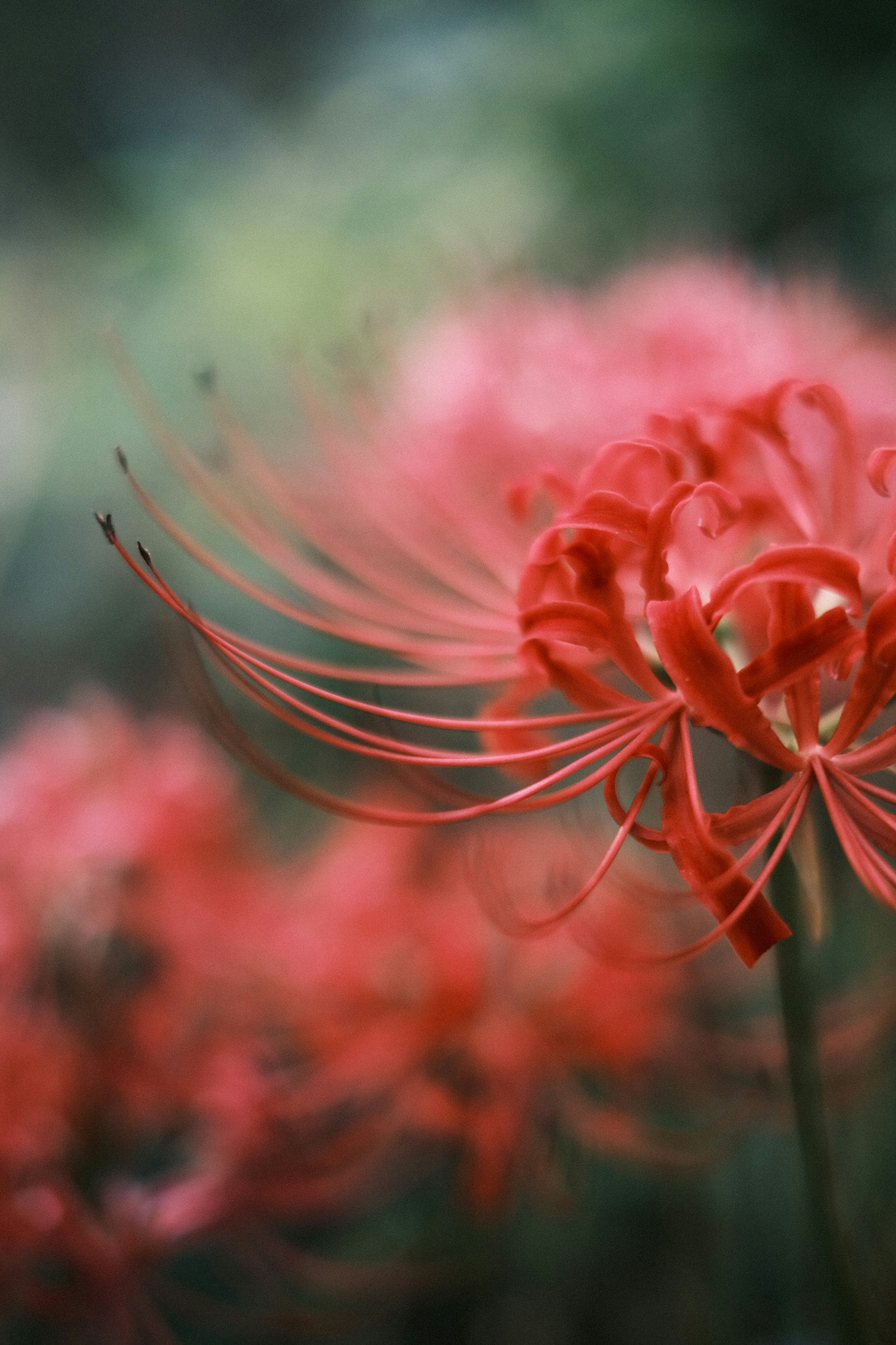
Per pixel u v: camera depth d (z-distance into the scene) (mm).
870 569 410
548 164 931
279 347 755
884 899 378
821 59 940
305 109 1128
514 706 439
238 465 505
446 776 803
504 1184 532
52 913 525
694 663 382
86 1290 496
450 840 568
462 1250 558
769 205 939
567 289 701
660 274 544
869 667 382
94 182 1139
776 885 424
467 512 458
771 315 519
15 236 1111
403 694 782
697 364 486
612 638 391
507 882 527
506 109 957
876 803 452
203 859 543
